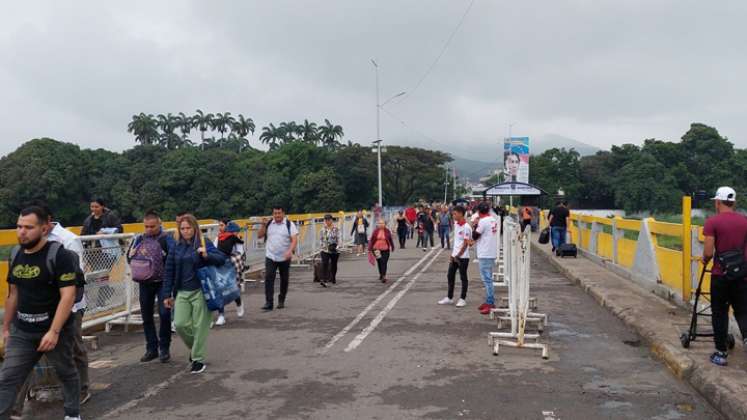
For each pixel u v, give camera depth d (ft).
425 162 278.87
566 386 19.06
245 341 26.16
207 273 21.18
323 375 20.65
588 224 60.75
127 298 30.12
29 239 14.76
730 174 262.26
